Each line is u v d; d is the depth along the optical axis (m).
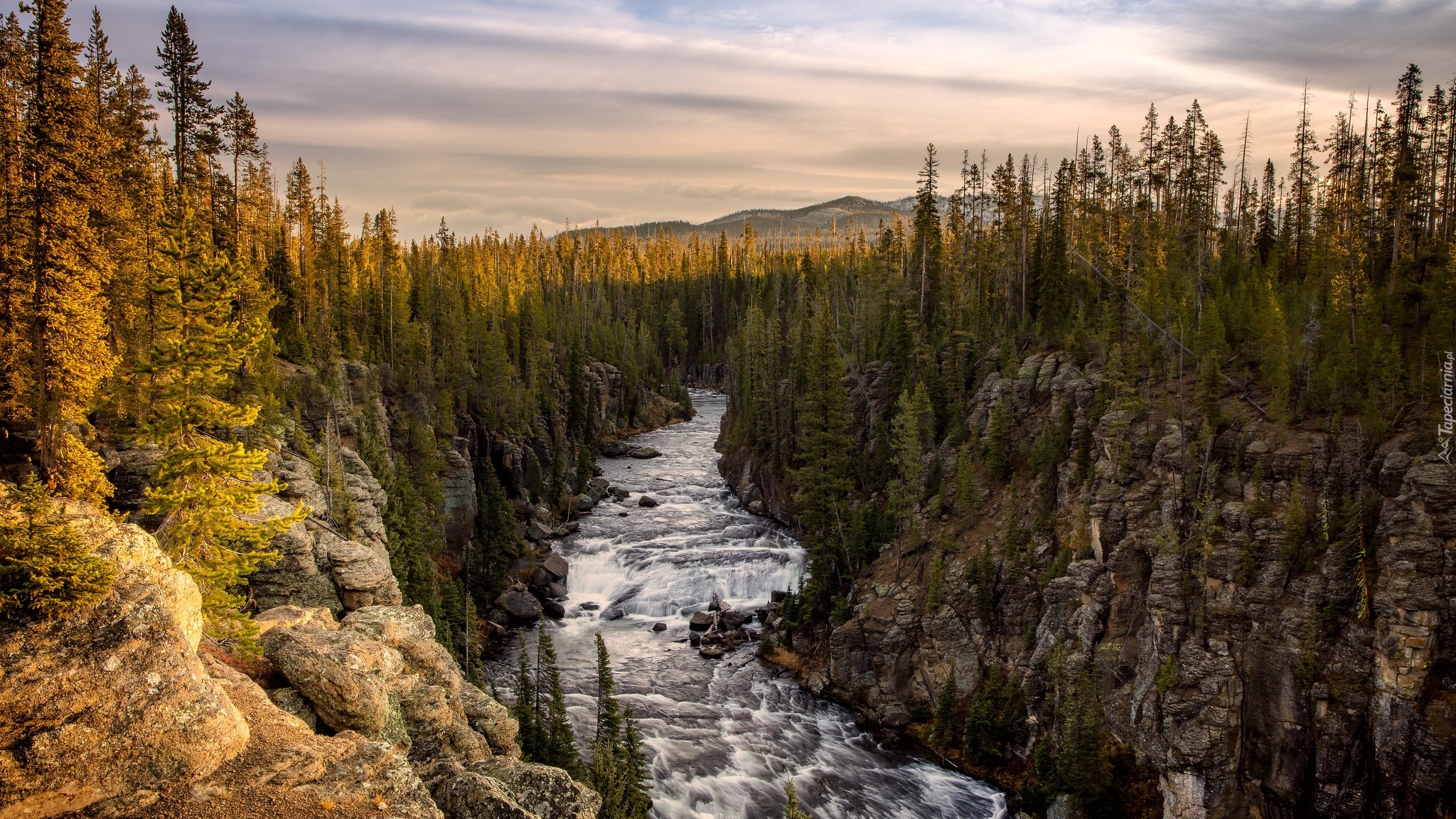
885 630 57.53
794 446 96.00
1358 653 38.72
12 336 33.34
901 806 45.81
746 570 77.50
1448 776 35.38
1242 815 40.47
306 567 43.38
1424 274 58.31
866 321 108.62
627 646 65.62
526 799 26.16
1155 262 81.25
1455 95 68.88
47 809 17.61
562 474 102.06
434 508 76.00
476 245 198.12
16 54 35.09
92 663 19.16
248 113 70.06
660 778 46.62
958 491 65.75
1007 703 50.91
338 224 105.56
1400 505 39.09
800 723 54.50
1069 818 43.22
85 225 36.00
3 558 19.47
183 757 19.52
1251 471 46.53
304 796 20.03
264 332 32.25
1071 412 62.59
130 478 41.34
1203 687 41.81
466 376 99.75
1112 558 49.47
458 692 32.03
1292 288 67.44
